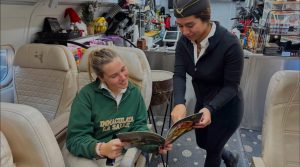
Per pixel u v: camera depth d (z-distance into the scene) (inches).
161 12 202.7
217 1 229.3
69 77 65.4
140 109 54.4
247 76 101.5
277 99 45.6
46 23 82.8
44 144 36.7
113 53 50.5
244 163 86.4
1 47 67.1
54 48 65.4
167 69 107.7
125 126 52.1
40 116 37.4
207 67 54.3
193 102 104.8
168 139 42.2
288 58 96.3
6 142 35.8
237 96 58.4
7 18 67.0
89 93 50.4
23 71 68.1
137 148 45.3
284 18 96.9
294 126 45.3
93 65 49.5
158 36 147.6
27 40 76.4
